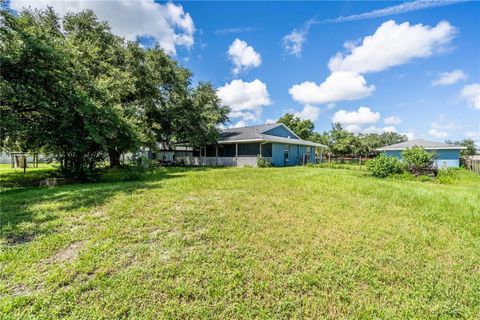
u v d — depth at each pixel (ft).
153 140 50.49
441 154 68.28
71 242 10.81
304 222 14.29
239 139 63.21
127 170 33.58
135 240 11.10
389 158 40.09
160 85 56.70
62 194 20.15
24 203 17.17
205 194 20.47
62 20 43.78
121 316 6.56
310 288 8.02
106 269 8.70
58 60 26.02
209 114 63.52
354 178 33.86
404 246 11.45
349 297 7.63
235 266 9.15
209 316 6.65
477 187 30.25
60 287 7.70
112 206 16.25
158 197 18.97
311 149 85.05
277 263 9.48
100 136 28.73
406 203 19.57
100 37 45.78
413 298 7.70
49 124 28.09
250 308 7.00
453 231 13.80
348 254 10.41
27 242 10.75
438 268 9.56
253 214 15.34
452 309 7.21
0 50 23.30
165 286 7.82
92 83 29.94
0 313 6.44
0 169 51.85
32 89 25.00
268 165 59.62
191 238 11.46
